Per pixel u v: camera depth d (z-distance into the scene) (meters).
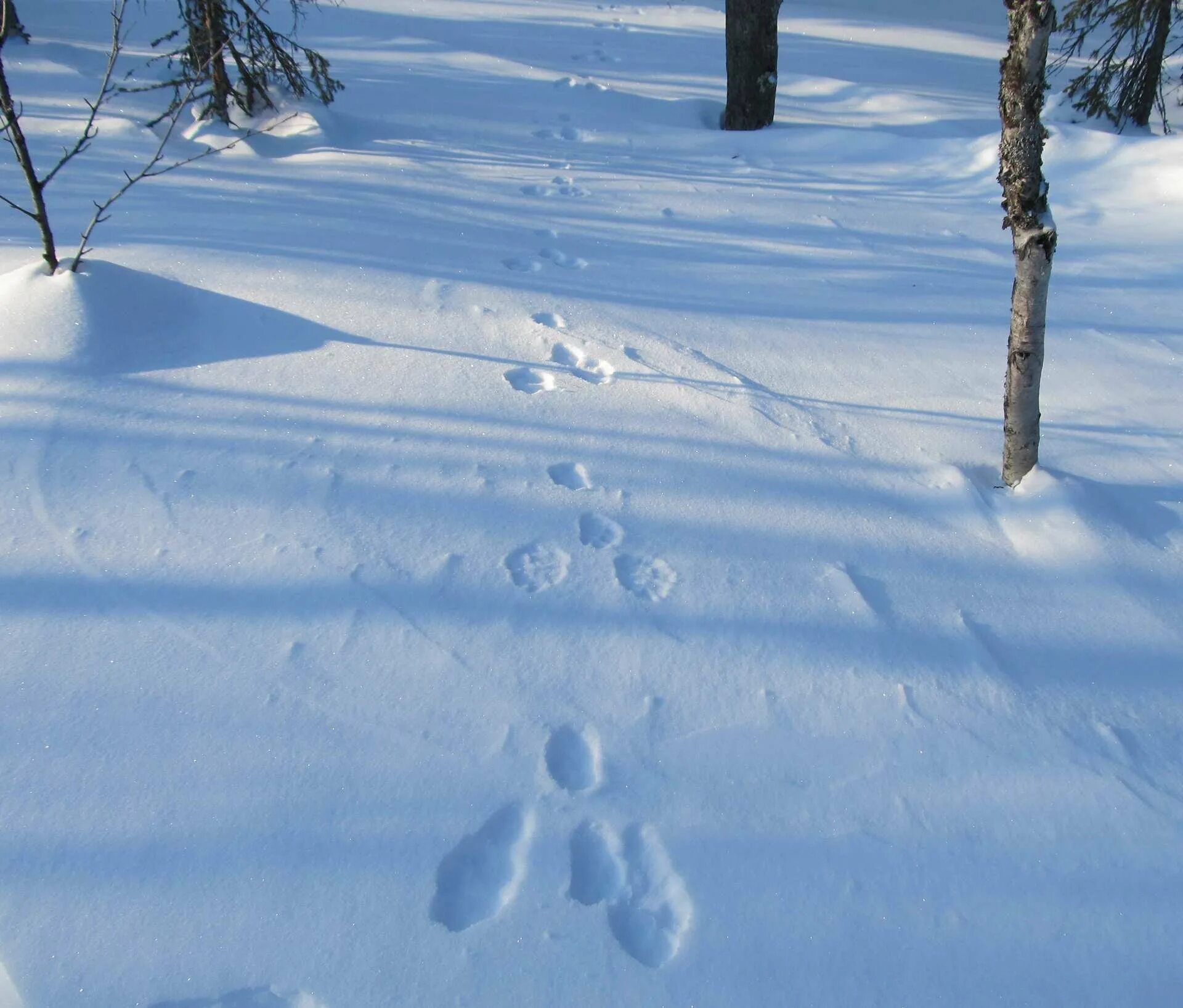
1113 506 2.70
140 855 1.62
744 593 2.31
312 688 1.96
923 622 2.27
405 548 2.35
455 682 2.00
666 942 1.56
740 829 1.75
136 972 1.46
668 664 2.09
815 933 1.59
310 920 1.55
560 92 7.42
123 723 1.85
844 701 2.04
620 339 3.50
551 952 1.53
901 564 2.46
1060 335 3.82
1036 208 2.43
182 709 1.89
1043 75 2.28
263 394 2.90
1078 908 1.66
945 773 1.89
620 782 1.82
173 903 1.56
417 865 1.64
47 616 2.06
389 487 2.55
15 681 1.91
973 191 5.80
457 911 1.58
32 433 2.60
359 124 6.16
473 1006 1.45
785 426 3.04
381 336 3.30
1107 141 5.90
